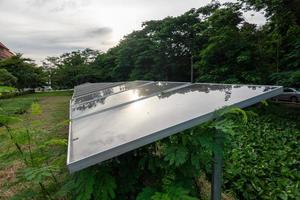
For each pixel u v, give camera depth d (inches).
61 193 89.9
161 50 1151.6
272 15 511.8
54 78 1914.4
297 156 220.1
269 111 472.4
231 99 95.5
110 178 83.7
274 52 603.8
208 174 134.8
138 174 95.8
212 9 1027.9
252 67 621.3
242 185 159.9
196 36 1031.6
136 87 240.8
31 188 109.7
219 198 99.3
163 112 97.0
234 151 207.6
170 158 79.7
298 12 475.5
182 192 74.6
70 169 64.6
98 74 1772.9
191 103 103.4
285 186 160.4
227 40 622.5
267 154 225.0
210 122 84.1
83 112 140.8
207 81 669.3
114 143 71.9
